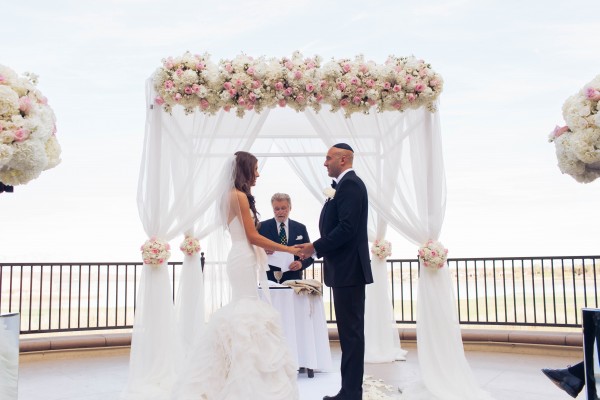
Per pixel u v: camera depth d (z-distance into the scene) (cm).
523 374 567
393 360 643
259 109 481
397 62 486
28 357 677
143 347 501
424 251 487
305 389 505
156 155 510
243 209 393
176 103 478
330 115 528
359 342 429
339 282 432
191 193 515
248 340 357
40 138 276
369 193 513
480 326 791
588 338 310
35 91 280
